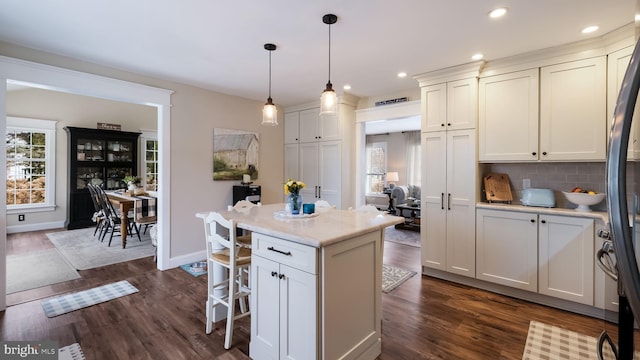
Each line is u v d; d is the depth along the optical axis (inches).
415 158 333.7
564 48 104.0
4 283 101.8
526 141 112.7
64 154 243.1
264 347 74.4
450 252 128.6
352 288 71.6
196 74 136.2
